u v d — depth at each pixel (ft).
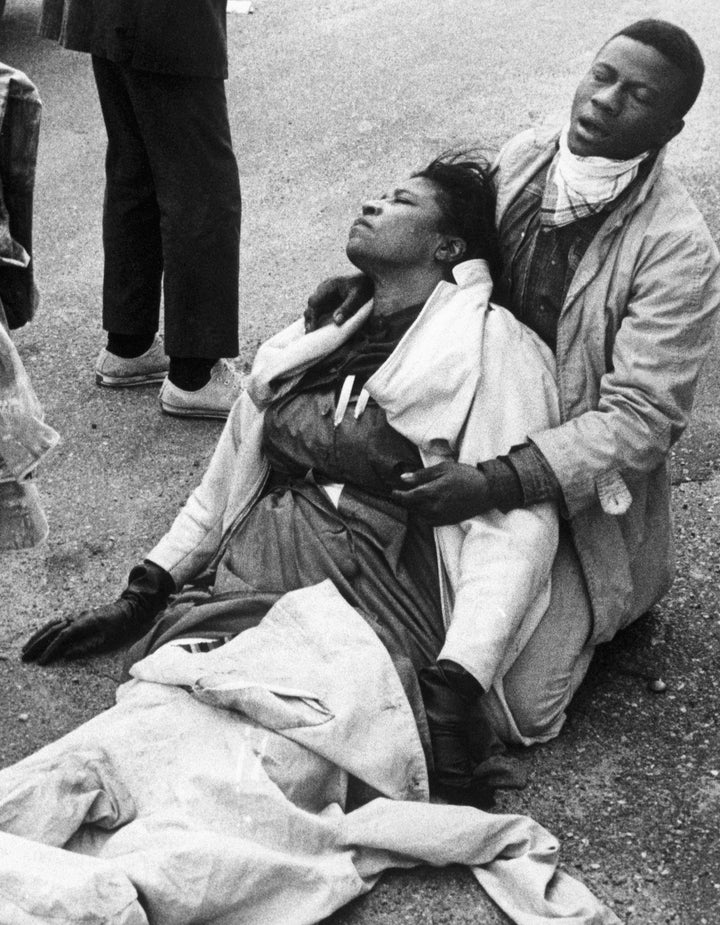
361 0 24.48
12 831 8.29
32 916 7.58
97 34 12.86
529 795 9.68
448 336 9.97
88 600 11.79
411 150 19.03
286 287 16.33
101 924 7.53
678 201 9.83
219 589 10.18
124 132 13.47
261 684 8.91
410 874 8.82
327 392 10.43
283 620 9.56
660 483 10.48
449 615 9.89
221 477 11.06
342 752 8.80
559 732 10.19
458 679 9.23
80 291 16.62
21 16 24.21
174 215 13.16
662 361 9.64
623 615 10.40
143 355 14.60
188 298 13.43
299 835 8.46
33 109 9.23
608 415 9.70
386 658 9.26
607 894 8.92
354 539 10.06
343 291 10.70
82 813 8.34
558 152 10.15
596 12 22.84
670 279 9.62
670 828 9.40
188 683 9.01
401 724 9.05
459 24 22.93
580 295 9.92
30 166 9.39
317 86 21.15
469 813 8.79
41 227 18.02
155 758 8.75
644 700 10.52
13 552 12.33
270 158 19.19
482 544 9.65
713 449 13.30
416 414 9.98
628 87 9.32
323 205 17.97
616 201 9.77
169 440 13.92
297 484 10.48
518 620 9.52
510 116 19.58
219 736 8.83
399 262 10.27
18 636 11.37
